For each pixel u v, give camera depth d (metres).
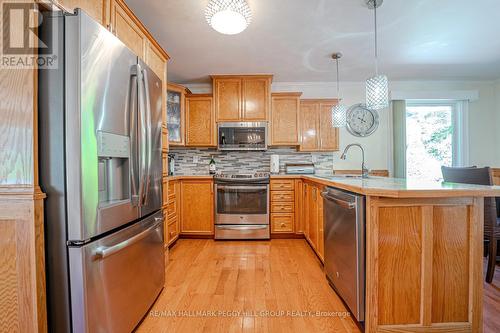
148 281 1.66
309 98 4.03
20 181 1.04
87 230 1.10
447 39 2.64
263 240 3.29
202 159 4.01
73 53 1.06
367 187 1.42
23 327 1.04
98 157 1.17
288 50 2.86
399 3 2.03
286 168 3.89
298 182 3.35
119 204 1.31
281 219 3.37
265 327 1.53
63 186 1.08
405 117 3.98
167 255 2.44
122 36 1.65
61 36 1.07
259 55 2.99
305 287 2.02
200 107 3.66
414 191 1.27
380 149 4.06
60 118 1.07
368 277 1.40
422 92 3.98
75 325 1.08
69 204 1.07
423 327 1.39
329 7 2.06
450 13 2.17
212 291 1.96
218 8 1.72
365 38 2.60
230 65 3.29
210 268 2.39
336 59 3.13
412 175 4.18
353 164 4.05
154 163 1.76
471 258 1.40
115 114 1.28
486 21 2.30
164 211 2.39
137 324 1.52
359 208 1.47
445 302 1.40
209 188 3.36
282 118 3.72
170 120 3.50
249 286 2.04
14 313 1.04
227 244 3.13
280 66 3.34
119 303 1.32
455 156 4.15
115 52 1.28
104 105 1.20
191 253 2.81
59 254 1.08
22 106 1.03
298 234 3.37
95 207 1.14
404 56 3.07
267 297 1.87
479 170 2.18
